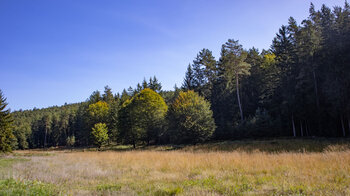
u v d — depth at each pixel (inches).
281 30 1701.5
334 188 233.3
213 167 437.4
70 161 714.8
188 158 588.7
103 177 388.2
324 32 1195.3
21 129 3321.9
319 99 1204.5
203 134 1250.6
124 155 840.9
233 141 1274.6
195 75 2129.7
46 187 275.3
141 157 719.1
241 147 988.6
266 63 1809.8
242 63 1496.1
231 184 276.5
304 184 253.3
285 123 1359.5
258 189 247.8
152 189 270.7
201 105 1315.2
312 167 355.6
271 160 458.9
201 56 2112.5
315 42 1203.9
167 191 249.8
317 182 261.9
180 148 1239.5
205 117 1280.8
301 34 1322.6
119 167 527.2
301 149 792.9
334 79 1090.7
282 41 1669.5
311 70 1197.1
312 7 1428.4
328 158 423.5
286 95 1312.7
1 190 243.9
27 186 270.4
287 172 339.0
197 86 2081.7
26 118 4704.7
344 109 1051.9
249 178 314.5
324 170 332.5
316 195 210.7
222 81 1919.3
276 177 311.1
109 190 271.0
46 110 5910.4
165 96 2662.4
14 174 391.2
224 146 1090.1
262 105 1683.1
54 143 3580.2
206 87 2041.1
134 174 410.0
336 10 1289.4
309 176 301.0
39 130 3821.4
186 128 1257.4
